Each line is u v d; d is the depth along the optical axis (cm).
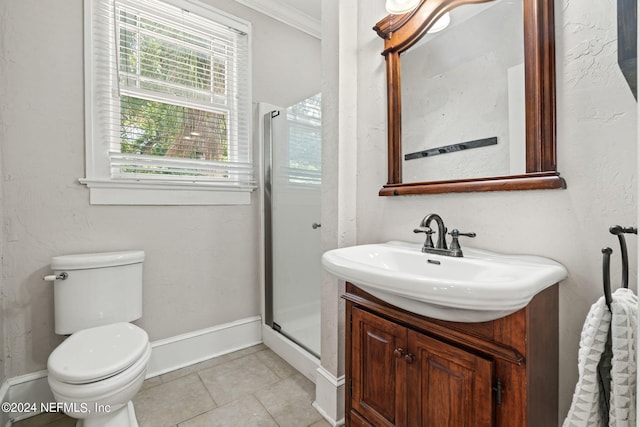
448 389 81
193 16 191
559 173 86
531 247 93
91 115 159
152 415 142
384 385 99
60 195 151
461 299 64
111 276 149
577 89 83
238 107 211
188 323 191
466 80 110
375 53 141
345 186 145
